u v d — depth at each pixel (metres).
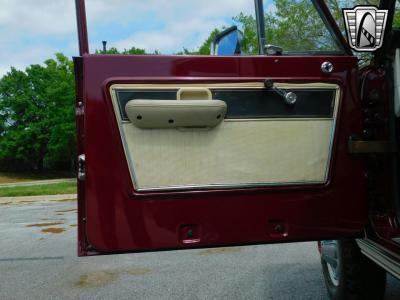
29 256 5.67
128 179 2.02
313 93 2.13
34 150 31.22
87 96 2.00
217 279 4.30
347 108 2.16
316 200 2.13
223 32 2.45
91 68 2.01
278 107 2.11
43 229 7.80
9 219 9.24
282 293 3.81
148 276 4.52
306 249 5.37
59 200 13.16
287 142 2.12
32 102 31.17
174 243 2.05
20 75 30.94
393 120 2.23
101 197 2.01
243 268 4.65
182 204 2.06
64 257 5.52
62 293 4.09
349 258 2.74
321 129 2.14
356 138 2.16
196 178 2.06
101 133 2.01
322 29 2.31
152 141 2.03
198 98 2.05
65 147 28.33
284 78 2.11
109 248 2.02
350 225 2.16
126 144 2.01
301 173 2.13
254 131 2.09
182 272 4.61
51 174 32.03
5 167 32.81
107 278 4.53
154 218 2.04
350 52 2.26
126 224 2.03
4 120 31.39
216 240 2.08
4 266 5.20
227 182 2.08
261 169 2.10
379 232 2.18
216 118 2.04
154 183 2.04
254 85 2.08
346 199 2.15
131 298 3.86
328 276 3.12
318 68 2.14
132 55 2.04
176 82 2.03
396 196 2.26
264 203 2.11
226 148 2.08
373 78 2.28
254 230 2.10
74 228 7.77
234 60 2.08
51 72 31.11
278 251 5.32
